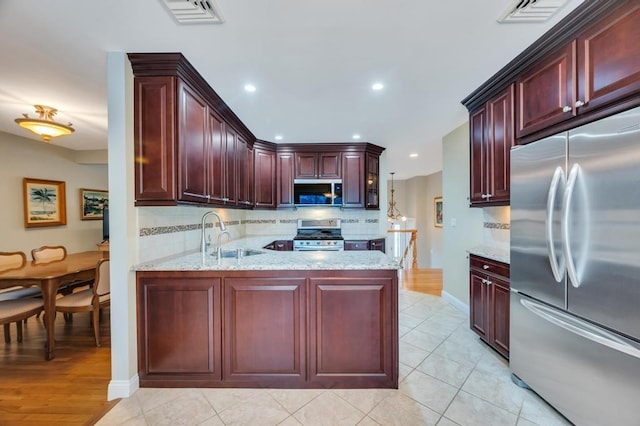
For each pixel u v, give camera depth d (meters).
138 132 1.92
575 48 1.57
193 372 1.95
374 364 1.93
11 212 3.94
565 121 1.65
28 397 1.88
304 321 1.94
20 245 4.05
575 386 1.50
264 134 3.82
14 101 2.70
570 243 1.49
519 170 1.89
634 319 1.24
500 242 2.81
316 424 1.62
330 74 2.15
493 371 2.14
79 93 2.51
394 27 1.61
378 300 1.93
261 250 2.74
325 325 1.93
